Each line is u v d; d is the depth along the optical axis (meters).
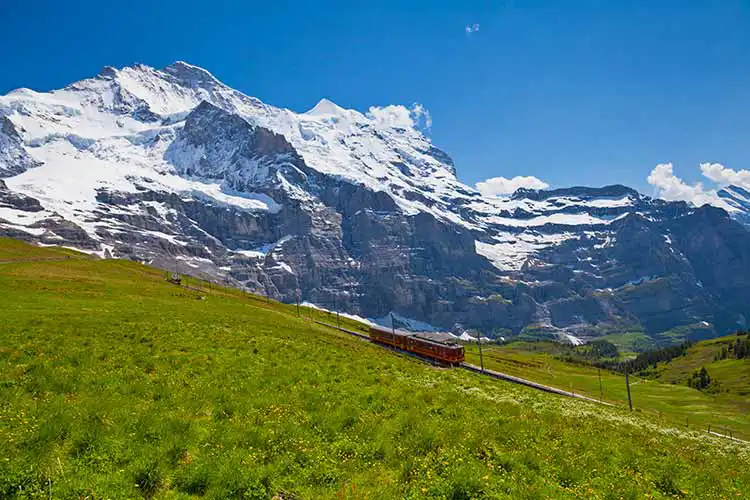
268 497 14.69
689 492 18.89
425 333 109.56
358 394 27.08
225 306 98.75
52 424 17.02
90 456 15.80
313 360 36.84
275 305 188.88
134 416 19.12
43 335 35.91
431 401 27.56
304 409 22.97
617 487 17.80
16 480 13.49
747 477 22.83
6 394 21.17
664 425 38.66
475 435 20.62
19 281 76.69
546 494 16.02
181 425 18.59
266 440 18.31
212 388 24.78
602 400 117.31
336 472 16.44
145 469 15.12
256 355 36.03
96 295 74.56
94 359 29.17
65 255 157.12
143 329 42.56
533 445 21.02
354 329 156.88
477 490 15.61
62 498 13.33
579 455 20.86
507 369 146.88
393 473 16.80
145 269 175.50
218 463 15.70
